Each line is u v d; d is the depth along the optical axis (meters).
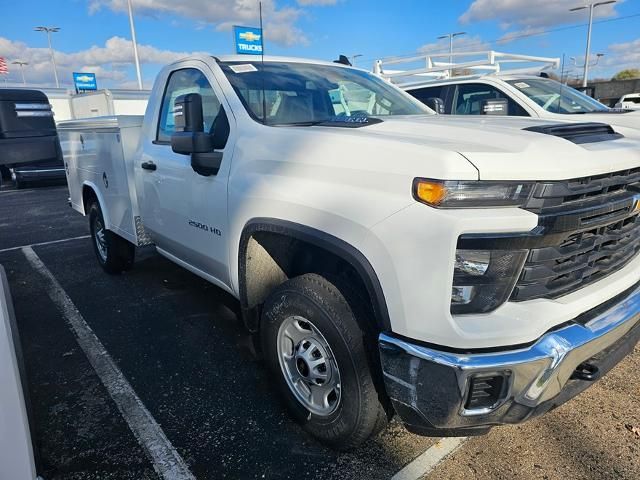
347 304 2.19
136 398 2.97
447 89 7.17
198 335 3.79
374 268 1.97
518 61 8.59
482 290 1.83
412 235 1.83
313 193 2.24
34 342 3.73
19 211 9.74
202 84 3.31
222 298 4.54
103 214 4.79
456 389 1.82
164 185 3.58
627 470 2.29
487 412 1.87
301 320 2.40
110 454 2.49
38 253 6.32
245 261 2.74
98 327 3.97
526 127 2.35
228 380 3.14
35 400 2.97
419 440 2.54
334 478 2.29
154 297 4.60
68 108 23.28
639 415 2.69
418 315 1.85
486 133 2.12
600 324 2.02
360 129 2.42
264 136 2.63
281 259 2.77
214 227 3.04
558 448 2.45
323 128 2.49
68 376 3.23
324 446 2.50
